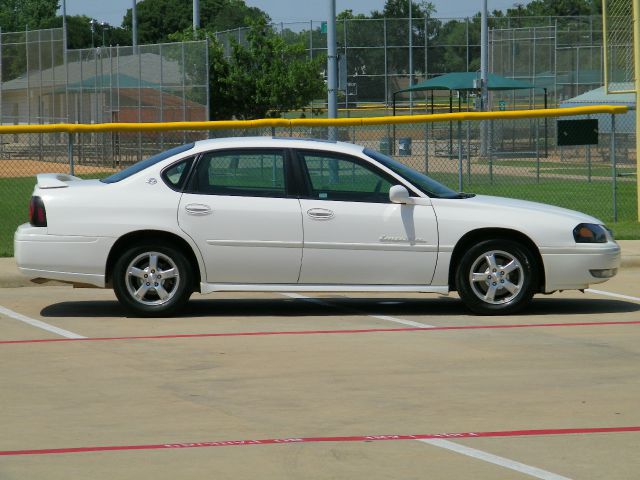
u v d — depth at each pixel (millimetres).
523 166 38125
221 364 11039
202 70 46469
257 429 8672
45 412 9211
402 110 69875
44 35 51094
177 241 13562
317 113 63625
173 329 12961
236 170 13672
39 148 45594
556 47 59188
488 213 13609
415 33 70000
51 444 8273
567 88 60875
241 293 15992
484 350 11703
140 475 7547
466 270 13672
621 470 7629
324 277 13531
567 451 8070
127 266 13523
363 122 22297
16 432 8602
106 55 50406
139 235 13523
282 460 7875
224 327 13109
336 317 13867
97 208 13422
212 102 48438
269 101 47906
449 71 70062
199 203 13438
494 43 61750
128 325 13219
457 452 8055
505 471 7605
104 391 9930
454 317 13820
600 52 60188
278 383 10211
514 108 60656
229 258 13430
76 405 9438
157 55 47906
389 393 9812
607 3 23203
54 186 13625
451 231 13523
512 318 13703
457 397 9664
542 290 13859
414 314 14094
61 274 13445
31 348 11859
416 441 8336
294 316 13945
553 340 12273
